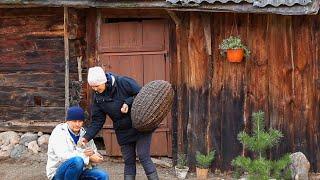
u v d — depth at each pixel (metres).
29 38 9.56
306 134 8.33
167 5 8.11
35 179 8.30
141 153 6.75
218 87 8.55
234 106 8.52
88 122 9.30
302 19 8.18
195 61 8.57
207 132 8.64
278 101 8.36
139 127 6.56
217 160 8.65
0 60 9.70
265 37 8.32
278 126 8.38
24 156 9.23
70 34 9.13
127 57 9.05
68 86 9.23
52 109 9.58
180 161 8.66
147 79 9.00
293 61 8.26
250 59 8.38
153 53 8.95
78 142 6.20
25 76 9.64
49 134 9.59
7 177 8.41
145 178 8.32
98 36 9.16
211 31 8.47
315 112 8.30
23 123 9.67
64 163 6.03
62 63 9.48
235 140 8.55
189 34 8.53
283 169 7.86
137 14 9.02
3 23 9.64
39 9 9.47
